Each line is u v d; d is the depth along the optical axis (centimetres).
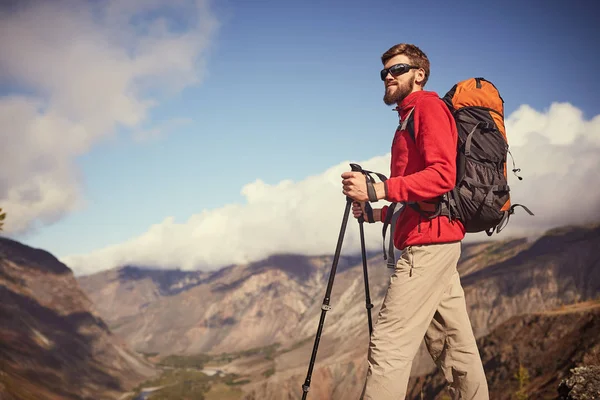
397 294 321
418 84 351
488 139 320
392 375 307
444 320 340
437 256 318
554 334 14112
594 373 499
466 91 341
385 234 354
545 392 10700
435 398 7800
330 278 325
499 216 315
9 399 17988
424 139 314
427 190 302
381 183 313
